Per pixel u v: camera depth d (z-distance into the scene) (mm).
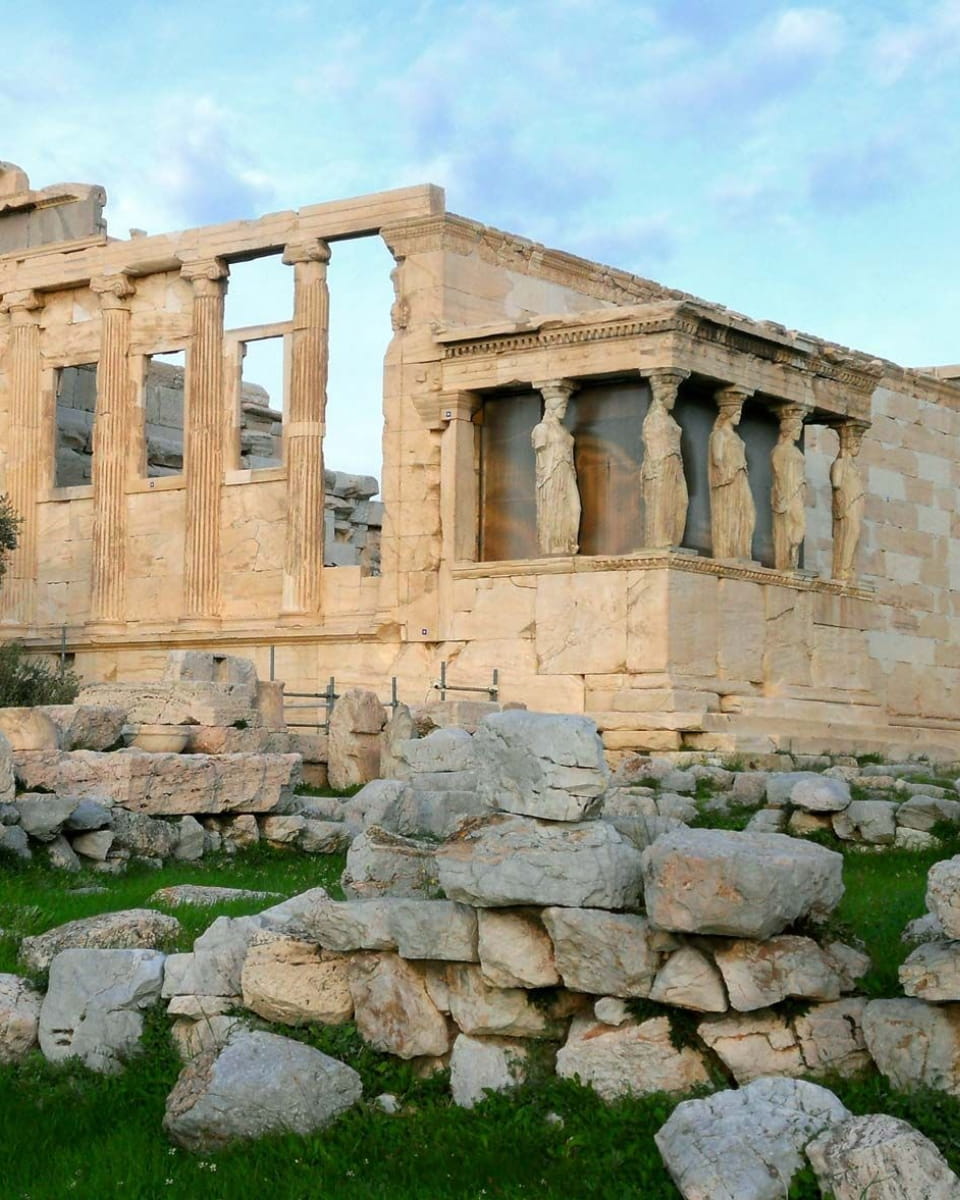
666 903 11289
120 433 39562
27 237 42500
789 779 23000
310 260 36750
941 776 27859
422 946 12297
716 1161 10258
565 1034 12047
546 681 31641
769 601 32938
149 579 39156
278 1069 12078
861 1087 10914
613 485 32281
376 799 21375
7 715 22656
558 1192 10812
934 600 42594
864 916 13391
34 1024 13750
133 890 18688
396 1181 11258
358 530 50125
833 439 40719
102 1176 11594
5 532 38500
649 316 31094
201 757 22516
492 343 33062
